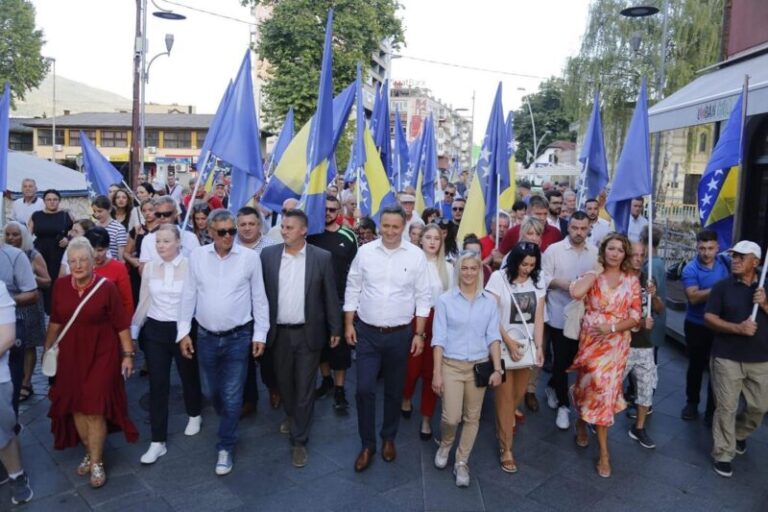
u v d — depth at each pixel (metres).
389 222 4.63
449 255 6.50
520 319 4.82
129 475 4.57
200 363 4.70
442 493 4.41
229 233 4.50
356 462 4.73
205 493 4.34
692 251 11.81
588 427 5.62
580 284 4.83
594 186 7.91
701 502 4.36
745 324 4.63
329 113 5.79
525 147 66.25
